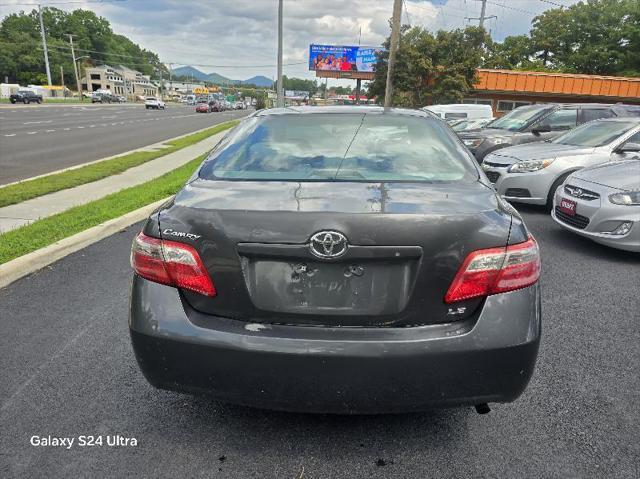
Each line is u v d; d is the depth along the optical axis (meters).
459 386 2.07
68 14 132.00
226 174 2.62
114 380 2.99
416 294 2.04
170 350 2.13
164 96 159.50
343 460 2.33
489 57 38.31
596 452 2.39
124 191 8.73
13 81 114.94
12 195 8.10
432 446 2.43
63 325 3.72
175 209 2.21
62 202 7.88
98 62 140.00
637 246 5.35
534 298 2.15
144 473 2.24
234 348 2.06
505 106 31.69
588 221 5.67
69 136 21.95
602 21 46.31
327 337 2.04
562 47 49.25
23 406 2.72
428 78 31.03
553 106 11.07
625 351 3.40
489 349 2.04
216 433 2.52
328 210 2.05
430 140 2.95
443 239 2.02
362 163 2.69
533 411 2.71
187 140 21.33
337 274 2.04
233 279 2.08
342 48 62.62
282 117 3.22
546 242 6.23
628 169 5.84
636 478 2.22
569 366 3.19
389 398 2.06
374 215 2.02
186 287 2.13
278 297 2.08
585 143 7.93
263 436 2.49
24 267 4.77
